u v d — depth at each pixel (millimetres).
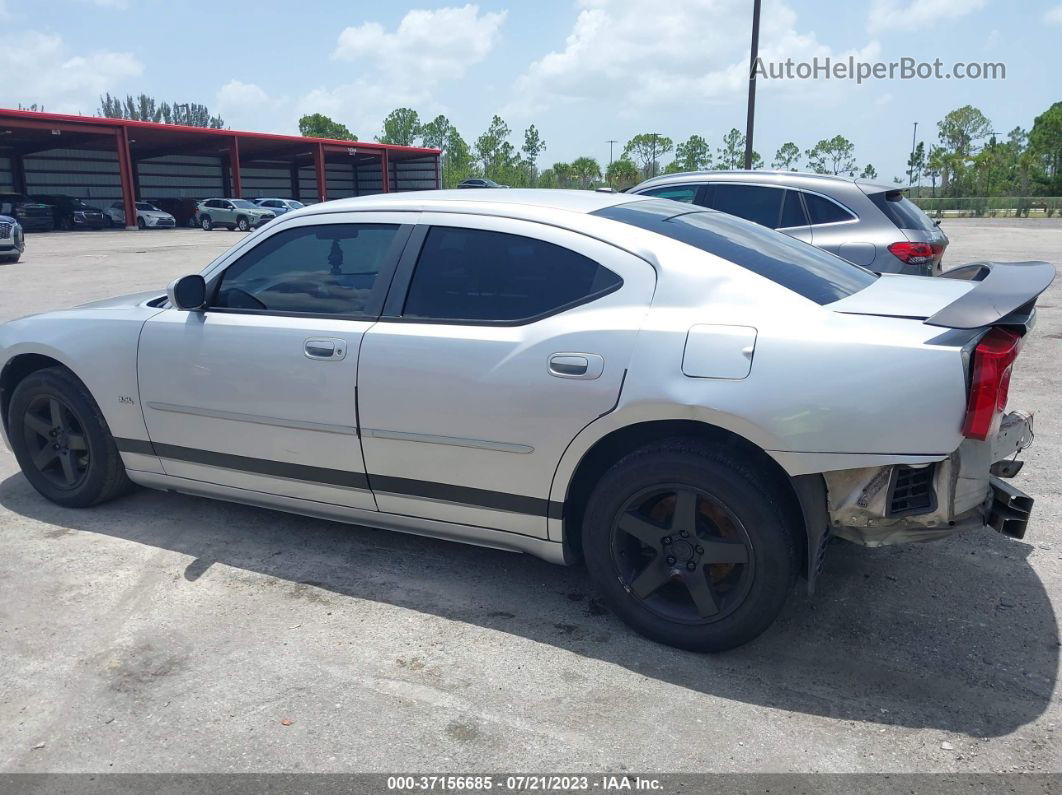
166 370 3723
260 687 2715
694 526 2781
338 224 3477
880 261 6645
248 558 3676
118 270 17703
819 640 2971
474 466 3117
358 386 3248
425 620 3148
